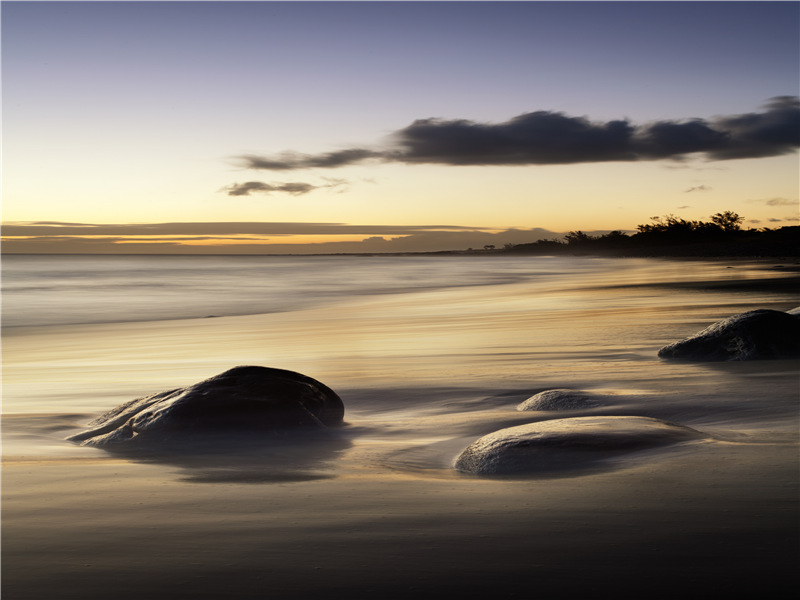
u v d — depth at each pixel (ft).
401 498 10.99
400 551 8.48
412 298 100.89
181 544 8.86
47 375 33.60
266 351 41.27
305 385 19.48
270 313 83.51
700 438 13.84
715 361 28.84
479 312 65.98
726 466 11.60
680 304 62.39
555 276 174.60
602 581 7.46
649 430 13.98
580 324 48.32
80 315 83.46
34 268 302.66
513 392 24.03
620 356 32.37
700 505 9.73
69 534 9.30
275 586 7.54
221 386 18.84
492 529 9.19
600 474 11.66
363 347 40.91
